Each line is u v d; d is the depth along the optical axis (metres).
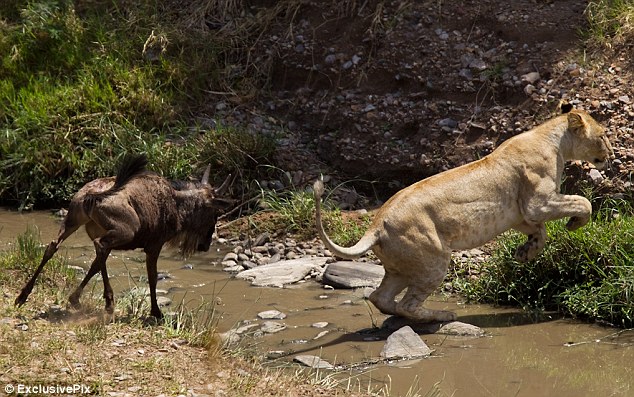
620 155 32.81
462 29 39.38
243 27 44.25
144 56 43.22
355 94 39.81
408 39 39.78
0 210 38.84
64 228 23.62
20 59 43.41
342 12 42.34
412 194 25.95
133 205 23.69
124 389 19.58
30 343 21.23
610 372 23.23
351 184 37.53
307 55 41.97
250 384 20.66
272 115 41.41
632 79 35.34
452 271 30.39
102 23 45.00
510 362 23.86
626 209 30.94
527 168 27.06
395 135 37.81
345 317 27.31
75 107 40.53
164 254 33.62
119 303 26.08
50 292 25.92
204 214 25.41
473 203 26.36
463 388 22.20
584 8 38.31
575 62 36.50
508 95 36.62
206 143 38.38
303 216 34.59
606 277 27.03
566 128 27.94
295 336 25.67
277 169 37.72
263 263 32.56
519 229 27.64
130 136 39.34
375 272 30.42
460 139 36.22
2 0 46.00
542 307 27.86
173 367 21.05
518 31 38.09
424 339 25.53
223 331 25.66
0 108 41.62
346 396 20.91
